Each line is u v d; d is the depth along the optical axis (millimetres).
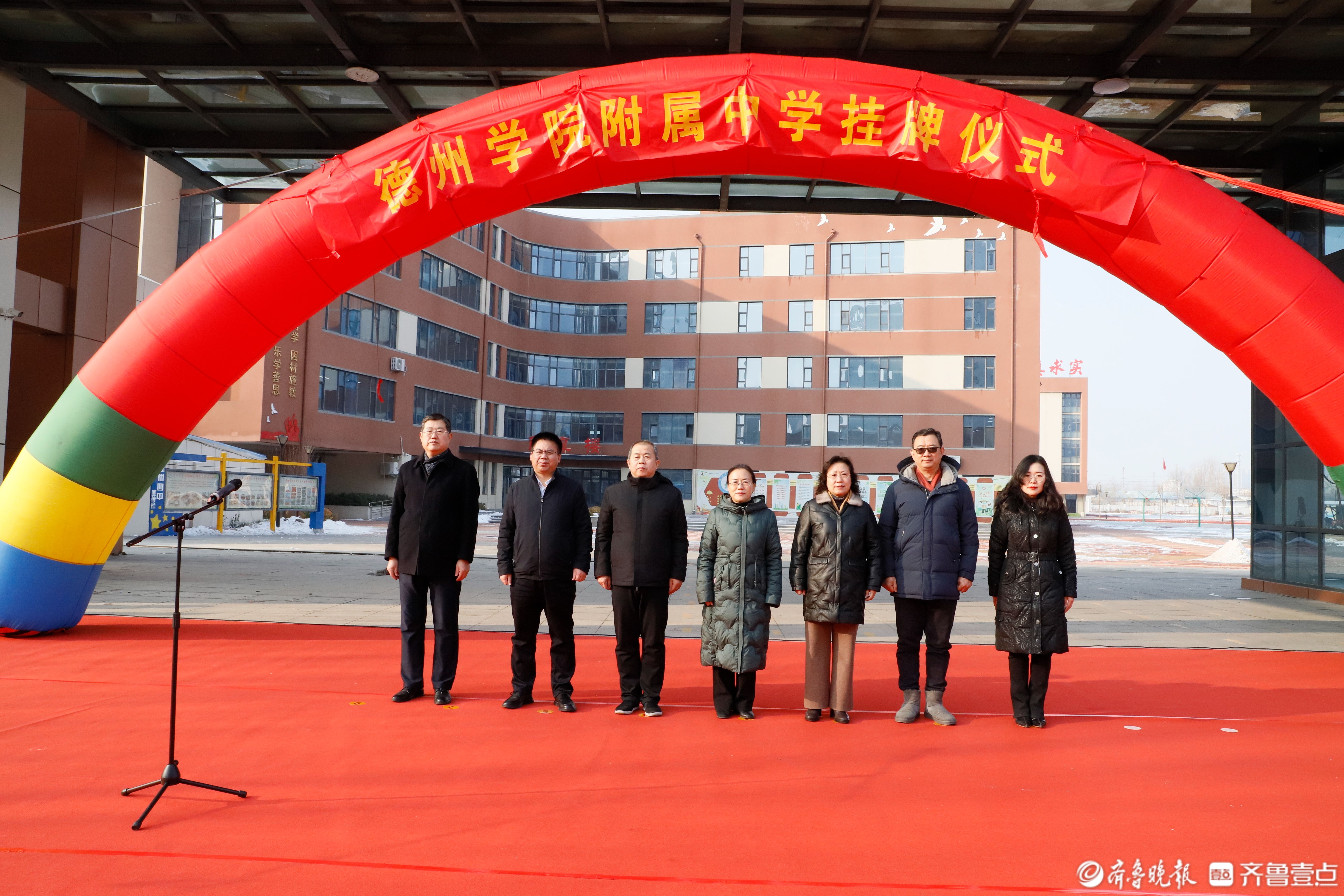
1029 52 9438
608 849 3178
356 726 4844
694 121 6031
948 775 4164
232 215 30125
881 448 40625
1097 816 3631
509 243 42906
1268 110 10805
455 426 39344
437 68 9578
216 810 3490
